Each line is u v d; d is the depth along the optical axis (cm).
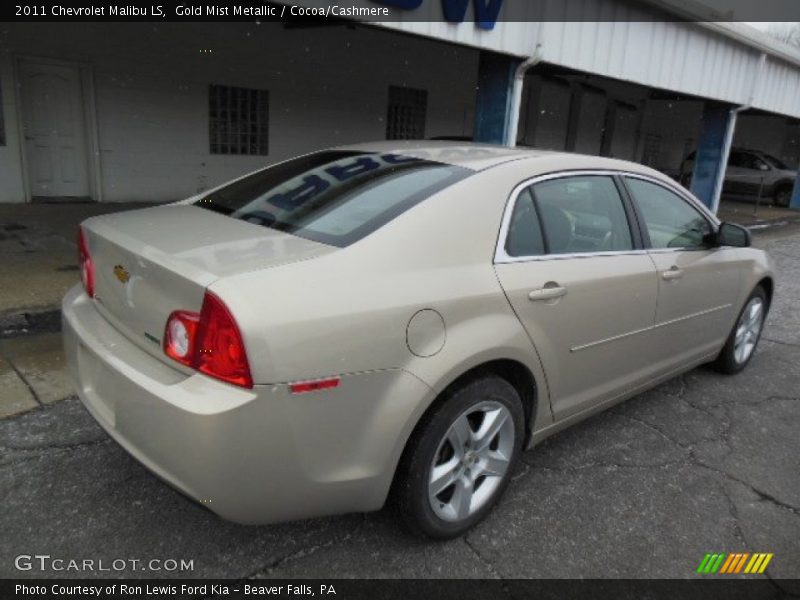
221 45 1125
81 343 244
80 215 904
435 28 601
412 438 236
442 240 245
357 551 250
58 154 1009
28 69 948
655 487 311
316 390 204
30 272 584
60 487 275
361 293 216
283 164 332
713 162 1252
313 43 1251
